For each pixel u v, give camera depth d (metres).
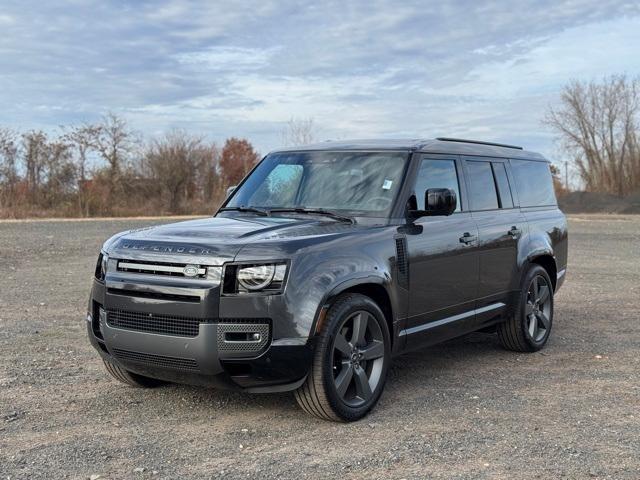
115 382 5.80
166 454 4.23
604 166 61.19
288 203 5.86
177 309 4.50
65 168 42.38
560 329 8.27
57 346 7.05
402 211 5.47
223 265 4.46
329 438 4.53
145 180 47.47
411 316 5.46
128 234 5.13
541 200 7.69
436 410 5.14
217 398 5.39
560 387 5.79
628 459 4.19
